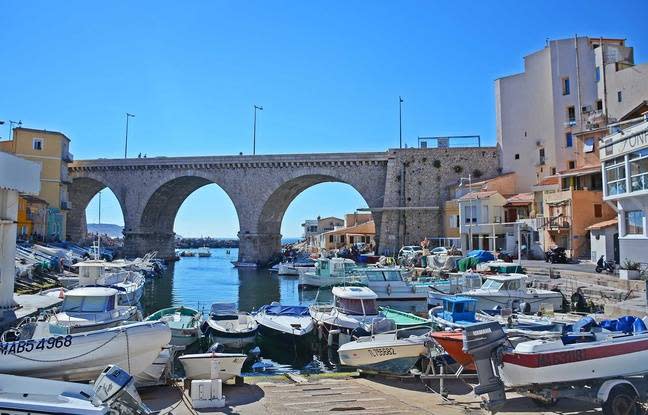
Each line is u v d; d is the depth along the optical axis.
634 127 24.92
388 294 32.50
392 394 13.13
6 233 21.89
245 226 67.88
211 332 22.09
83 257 51.31
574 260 38.50
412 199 60.41
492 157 59.00
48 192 61.19
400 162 61.38
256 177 67.69
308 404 12.02
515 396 12.47
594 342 11.34
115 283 36.22
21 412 9.05
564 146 51.12
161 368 13.93
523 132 55.94
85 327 17.78
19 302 25.23
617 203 27.75
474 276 29.42
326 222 114.19
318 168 65.25
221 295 42.91
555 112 51.94
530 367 10.78
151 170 72.00
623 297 23.83
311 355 21.69
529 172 55.09
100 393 9.90
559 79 51.88
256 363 20.08
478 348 10.88
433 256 44.69
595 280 27.78
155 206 75.81
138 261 58.62
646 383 11.14
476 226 47.56
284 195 73.69
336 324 21.22
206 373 14.09
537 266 35.09
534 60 55.28
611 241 34.47
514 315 19.56
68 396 10.16
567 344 11.44
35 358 12.30
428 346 14.64
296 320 23.53
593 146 43.12
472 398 12.66
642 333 12.00
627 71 44.59
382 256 54.78
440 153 60.47
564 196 40.50
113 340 12.85
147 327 13.34
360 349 15.24
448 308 20.00
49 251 46.69
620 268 26.72
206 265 84.19
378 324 19.11
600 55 48.53
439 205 59.50
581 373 11.02
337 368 18.97
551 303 26.14
